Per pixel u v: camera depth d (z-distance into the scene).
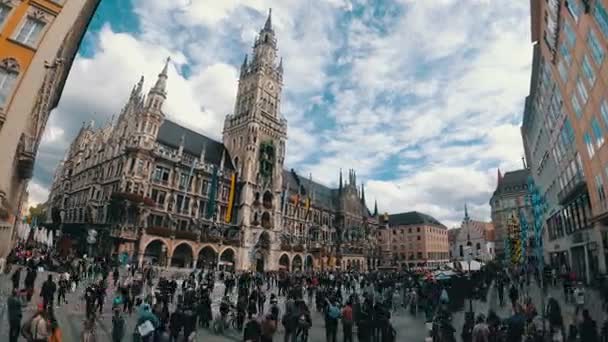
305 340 15.37
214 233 65.19
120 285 26.02
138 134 56.78
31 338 9.58
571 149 37.16
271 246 74.56
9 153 22.38
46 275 30.72
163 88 61.28
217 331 17.81
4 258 30.12
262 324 12.61
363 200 127.69
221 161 71.81
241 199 72.25
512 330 13.08
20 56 23.66
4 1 23.50
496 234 100.94
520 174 101.81
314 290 32.59
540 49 40.75
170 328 14.06
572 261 39.81
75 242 53.59
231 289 31.94
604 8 23.58
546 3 34.22
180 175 62.12
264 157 78.81
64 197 71.62
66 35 25.88
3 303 18.23
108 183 57.69
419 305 25.09
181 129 72.94
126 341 14.94
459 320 20.97
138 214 52.25
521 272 41.62
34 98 23.84
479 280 32.38
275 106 90.19
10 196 31.14
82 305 21.70
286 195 84.81
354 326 20.22
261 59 89.44
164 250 53.69
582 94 30.81
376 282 38.00
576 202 36.84
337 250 99.69
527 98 53.84
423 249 135.38
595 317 18.50
